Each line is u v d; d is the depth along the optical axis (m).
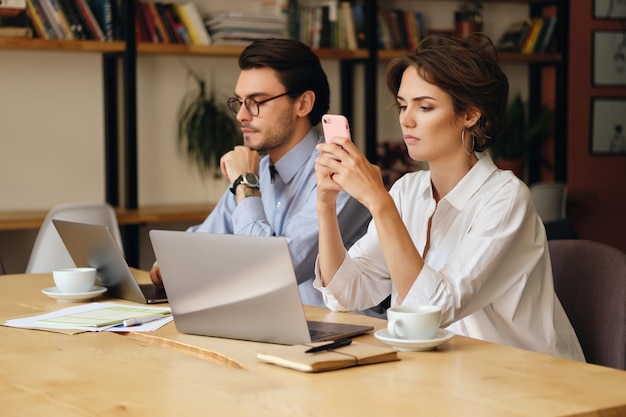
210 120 4.91
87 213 3.84
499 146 5.68
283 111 2.72
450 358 1.58
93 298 2.35
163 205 4.95
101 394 1.38
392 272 1.87
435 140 2.06
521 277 2.03
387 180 5.41
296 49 2.72
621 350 2.04
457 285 1.88
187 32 4.68
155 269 2.44
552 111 5.79
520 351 1.64
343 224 2.63
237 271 1.73
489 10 5.79
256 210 2.64
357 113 5.43
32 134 4.68
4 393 1.40
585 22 6.01
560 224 3.39
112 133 4.78
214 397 1.35
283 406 1.29
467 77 2.00
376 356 1.54
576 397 1.33
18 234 4.68
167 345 1.79
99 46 4.43
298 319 1.66
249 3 5.09
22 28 4.26
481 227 1.99
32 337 1.85
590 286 2.15
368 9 5.11
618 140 6.14
